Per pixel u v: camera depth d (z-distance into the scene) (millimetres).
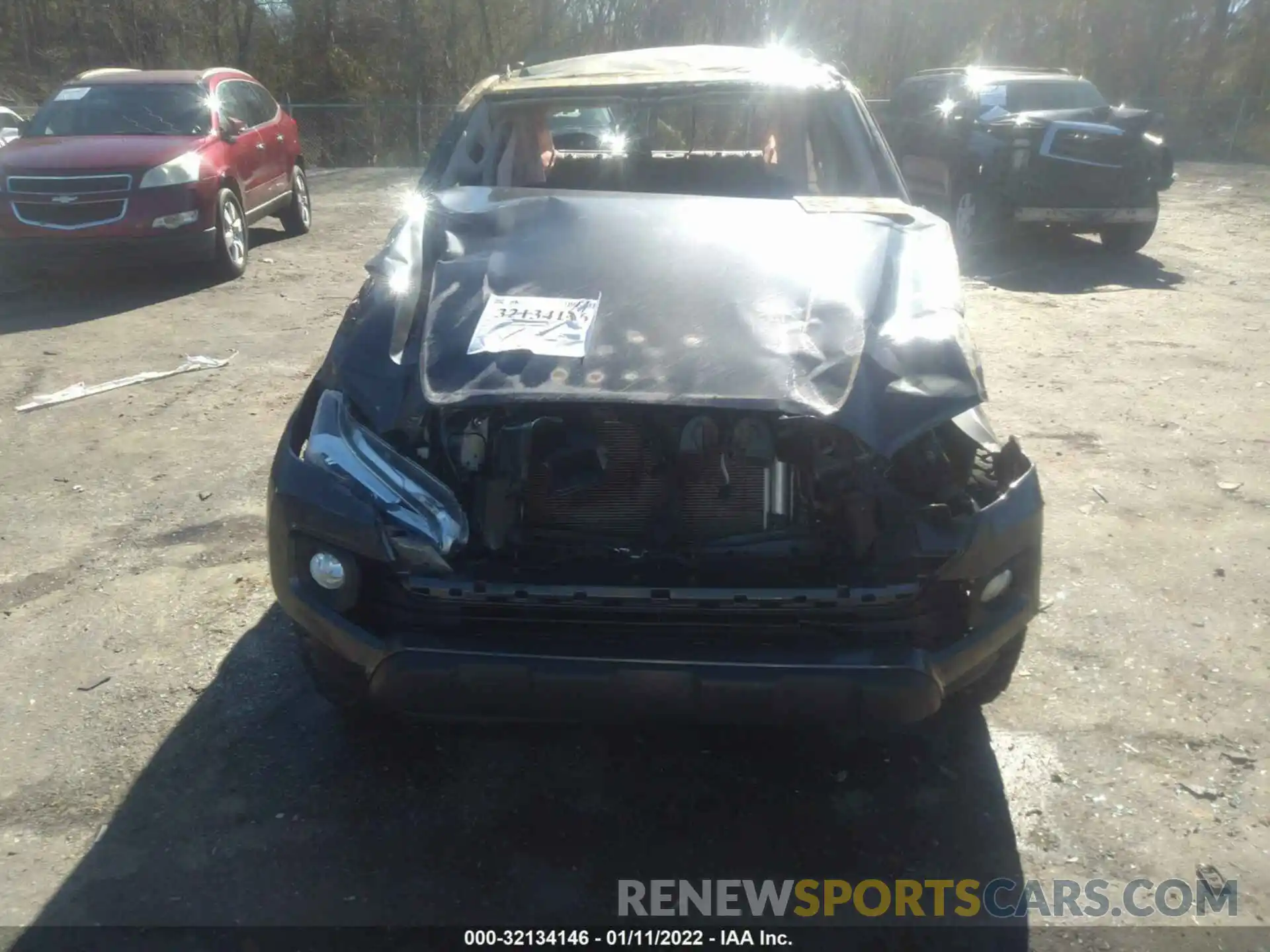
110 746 3414
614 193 4059
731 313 3201
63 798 3182
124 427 6070
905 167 13070
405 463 2930
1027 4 25031
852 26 24922
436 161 4512
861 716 2760
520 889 2863
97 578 4434
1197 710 3578
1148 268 10602
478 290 3330
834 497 2955
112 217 8898
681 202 3902
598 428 3008
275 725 3510
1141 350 7602
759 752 3404
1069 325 8320
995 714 3561
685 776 3303
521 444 2893
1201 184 16844
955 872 2920
